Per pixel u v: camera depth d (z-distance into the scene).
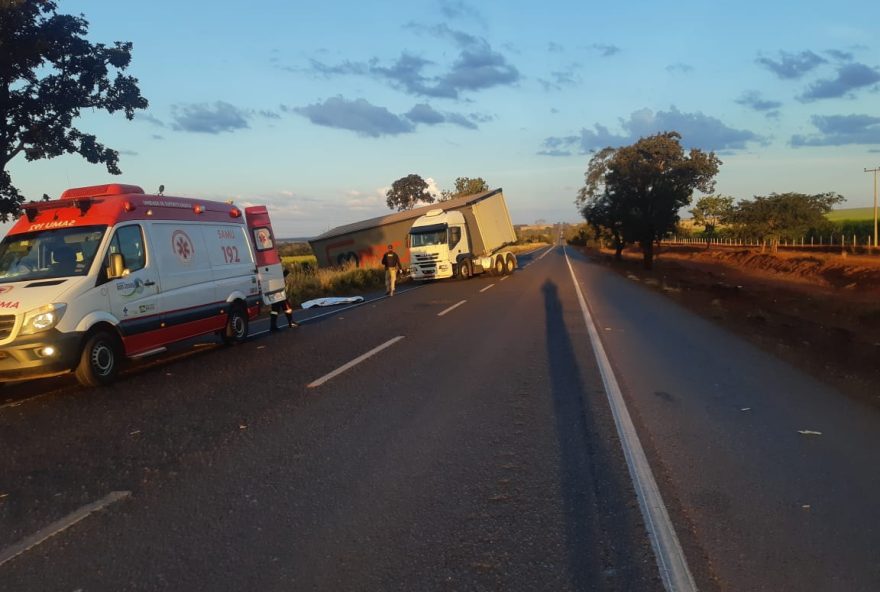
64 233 8.73
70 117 19.83
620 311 16.08
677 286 25.84
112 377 8.48
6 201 19.20
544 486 4.61
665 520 4.00
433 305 18.30
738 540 3.72
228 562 3.59
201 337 12.66
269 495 4.52
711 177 41.34
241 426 6.23
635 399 7.07
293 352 10.64
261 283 13.11
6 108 18.42
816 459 5.03
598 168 60.09
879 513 4.04
